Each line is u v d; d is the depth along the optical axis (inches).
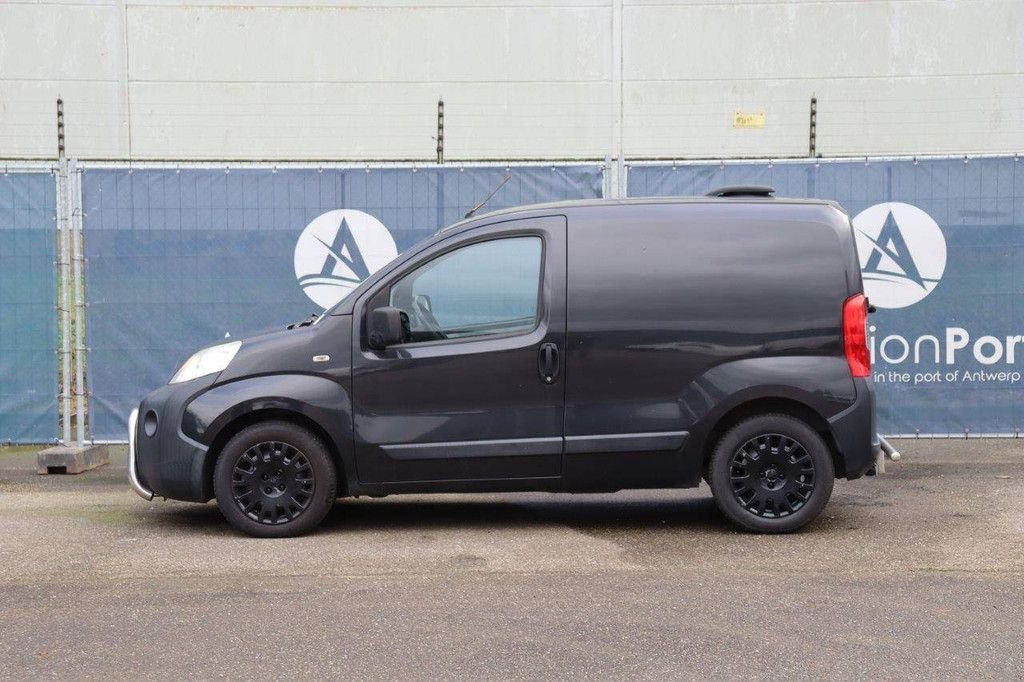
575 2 685.9
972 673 163.2
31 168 357.4
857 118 686.5
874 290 351.3
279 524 257.8
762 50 685.3
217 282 360.8
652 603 200.2
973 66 681.0
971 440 396.5
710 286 258.2
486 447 257.8
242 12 685.9
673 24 685.9
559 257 260.1
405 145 692.1
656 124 690.2
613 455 258.1
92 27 681.6
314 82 689.0
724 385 255.8
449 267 261.7
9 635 185.2
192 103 688.4
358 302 261.3
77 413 361.4
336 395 257.4
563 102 690.2
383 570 226.4
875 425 259.4
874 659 169.3
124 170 358.6
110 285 360.2
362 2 686.5
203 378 261.0
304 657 172.7
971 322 349.7
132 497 312.7
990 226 348.8
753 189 270.1
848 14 682.2
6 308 360.5
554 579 218.4
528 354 257.8
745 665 167.0
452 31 687.7
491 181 360.8
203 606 201.2
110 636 184.2
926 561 229.5
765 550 241.6
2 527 269.6
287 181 360.5
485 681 161.5
